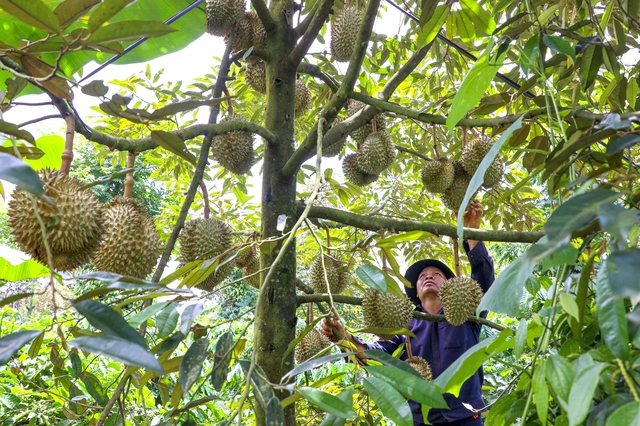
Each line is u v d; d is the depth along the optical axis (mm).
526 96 2754
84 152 10352
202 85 3562
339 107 2254
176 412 1211
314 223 2590
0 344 815
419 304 3475
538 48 1454
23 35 2752
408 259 4328
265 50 2697
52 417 3256
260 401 1116
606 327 750
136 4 3420
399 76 2629
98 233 1710
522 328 938
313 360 1125
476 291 2486
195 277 1596
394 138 4004
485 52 1457
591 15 1722
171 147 1601
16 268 2783
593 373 693
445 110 3146
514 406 1096
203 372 4035
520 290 974
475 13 2008
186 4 3416
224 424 1088
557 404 991
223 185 4133
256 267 2768
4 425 3131
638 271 577
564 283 1144
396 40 3260
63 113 1506
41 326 3971
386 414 960
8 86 1375
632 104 1929
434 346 3143
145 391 3379
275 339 2264
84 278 1003
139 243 1847
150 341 2082
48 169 1615
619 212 629
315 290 2920
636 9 1982
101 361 3916
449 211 4195
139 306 1817
